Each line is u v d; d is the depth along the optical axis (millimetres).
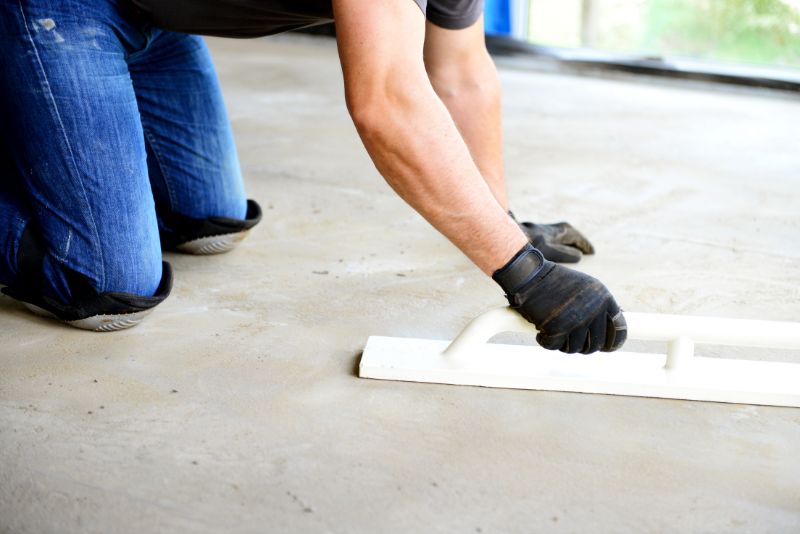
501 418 1413
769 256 2164
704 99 4031
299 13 1463
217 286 1894
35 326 1684
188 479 1236
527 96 4039
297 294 1868
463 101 1903
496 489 1235
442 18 1794
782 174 2893
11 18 1455
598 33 4980
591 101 3967
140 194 1604
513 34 4738
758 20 4668
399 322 1754
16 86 1487
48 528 1134
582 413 1436
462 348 1520
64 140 1506
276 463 1278
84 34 1490
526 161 2994
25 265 1600
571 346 1411
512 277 1375
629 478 1270
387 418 1403
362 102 1254
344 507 1188
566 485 1248
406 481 1247
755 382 1491
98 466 1260
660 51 4930
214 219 1976
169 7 1479
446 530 1149
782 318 1811
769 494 1243
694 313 1828
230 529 1141
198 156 1906
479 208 1332
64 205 1548
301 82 4164
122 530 1133
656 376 1500
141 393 1455
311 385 1498
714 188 2730
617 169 2920
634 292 1923
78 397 1438
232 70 4379
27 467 1252
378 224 2334
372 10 1222
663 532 1158
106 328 1654
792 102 3965
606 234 2303
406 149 1278
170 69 1819
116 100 1539
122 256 1592
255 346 1630
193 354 1593
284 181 2688
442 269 2035
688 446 1354
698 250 2197
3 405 1407
